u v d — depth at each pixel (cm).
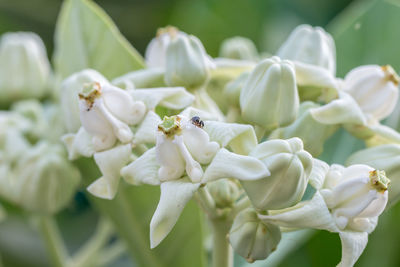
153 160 31
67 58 37
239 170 29
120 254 43
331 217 30
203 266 36
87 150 32
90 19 36
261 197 30
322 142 33
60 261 39
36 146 38
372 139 34
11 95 41
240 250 31
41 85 41
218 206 32
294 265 39
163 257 36
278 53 36
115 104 32
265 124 32
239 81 34
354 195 30
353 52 40
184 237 35
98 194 31
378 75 34
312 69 33
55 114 38
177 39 34
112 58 36
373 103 34
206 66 34
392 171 32
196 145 30
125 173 31
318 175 30
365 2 41
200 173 30
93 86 32
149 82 34
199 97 34
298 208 30
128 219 36
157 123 31
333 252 38
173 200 30
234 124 30
